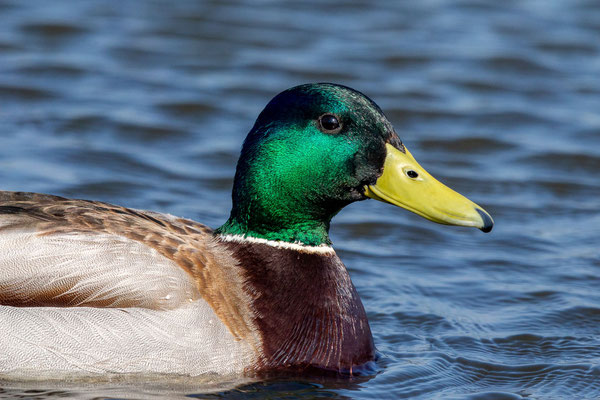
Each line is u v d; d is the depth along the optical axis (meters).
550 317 12.30
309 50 22.53
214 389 9.62
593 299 12.80
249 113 19.28
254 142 10.28
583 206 16.30
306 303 10.13
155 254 9.76
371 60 22.08
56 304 9.52
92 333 9.35
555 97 20.81
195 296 9.64
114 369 9.39
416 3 25.72
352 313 10.41
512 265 14.00
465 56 22.48
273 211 10.24
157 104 19.20
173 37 22.77
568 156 18.11
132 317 9.41
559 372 10.72
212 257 10.14
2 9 23.55
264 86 20.41
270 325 9.91
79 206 10.18
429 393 10.12
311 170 10.12
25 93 19.28
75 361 9.35
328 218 10.48
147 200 15.38
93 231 9.80
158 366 9.42
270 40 22.97
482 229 9.92
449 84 21.09
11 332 9.32
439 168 17.52
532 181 17.09
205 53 22.06
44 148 16.97
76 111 18.59
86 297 9.50
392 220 15.44
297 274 10.20
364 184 10.22
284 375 9.91
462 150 18.44
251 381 9.74
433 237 15.01
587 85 21.41
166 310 9.49
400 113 19.70
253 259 10.22
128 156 16.92
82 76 20.39
